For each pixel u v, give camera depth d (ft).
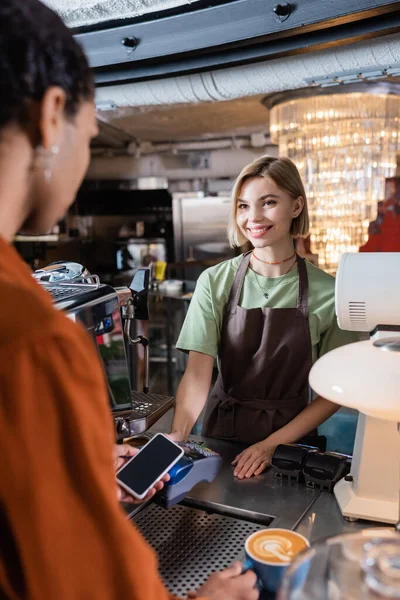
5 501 1.69
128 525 1.90
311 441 5.37
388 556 2.28
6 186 1.88
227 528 3.83
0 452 1.65
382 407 2.61
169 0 5.77
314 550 2.43
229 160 19.56
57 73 1.85
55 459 1.72
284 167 5.29
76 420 1.74
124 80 6.88
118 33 6.27
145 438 4.58
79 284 3.92
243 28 5.57
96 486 1.77
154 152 19.98
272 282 5.51
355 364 2.81
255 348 5.42
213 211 20.62
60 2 6.07
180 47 5.97
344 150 13.20
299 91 12.33
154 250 22.11
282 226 5.31
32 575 1.72
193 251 20.99
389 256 3.62
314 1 5.14
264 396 5.43
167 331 16.21
